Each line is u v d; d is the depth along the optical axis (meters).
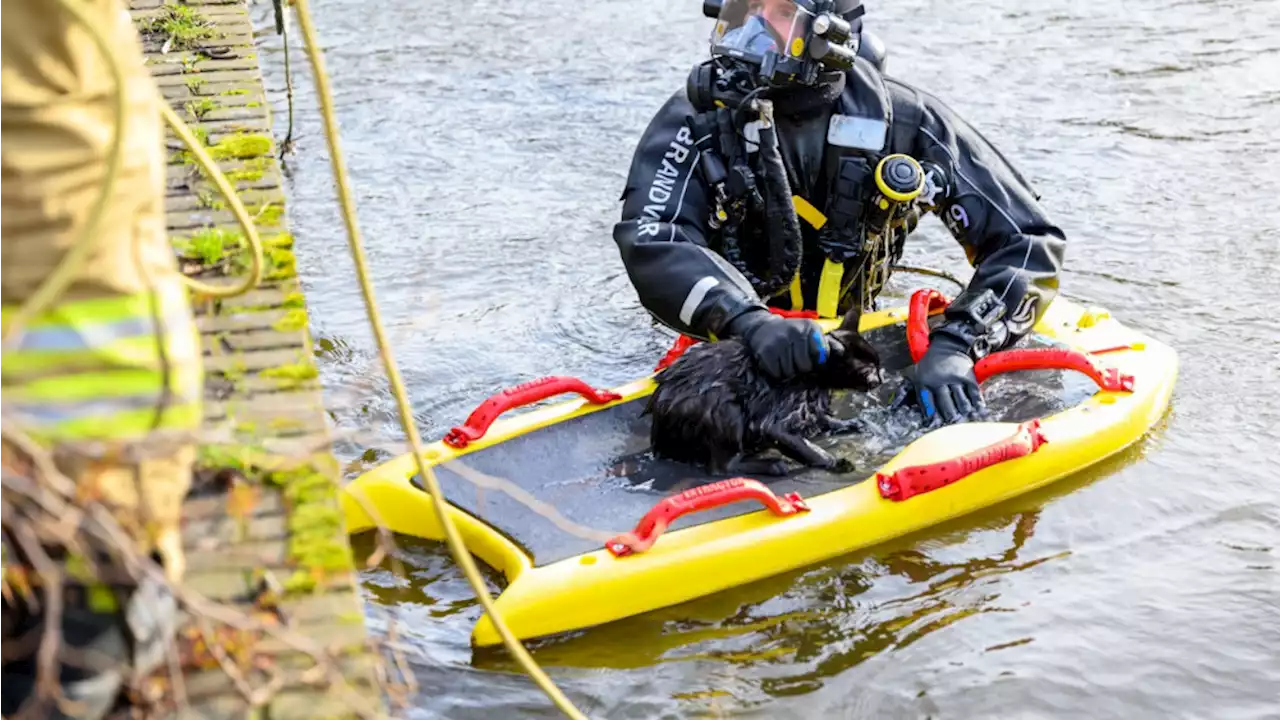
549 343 6.38
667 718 3.93
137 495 2.15
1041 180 8.09
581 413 5.14
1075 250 7.30
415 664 4.09
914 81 9.44
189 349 2.24
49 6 2.06
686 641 4.24
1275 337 6.38
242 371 3.28
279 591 2.56
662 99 9.13
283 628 2.48
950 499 4.83
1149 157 8.38
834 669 4.16
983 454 4.85
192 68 5.51
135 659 2.22
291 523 2.74
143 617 2.21
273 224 4.05
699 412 4.75
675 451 4.85
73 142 2.11
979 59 9.80
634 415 5.14
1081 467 5.18
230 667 2.26
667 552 4.38
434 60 9.70
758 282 5.55
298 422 3.04
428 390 5.91
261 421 3.04
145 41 5.82
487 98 9.12
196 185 4.36
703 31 10.18
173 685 2.29
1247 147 8.48
